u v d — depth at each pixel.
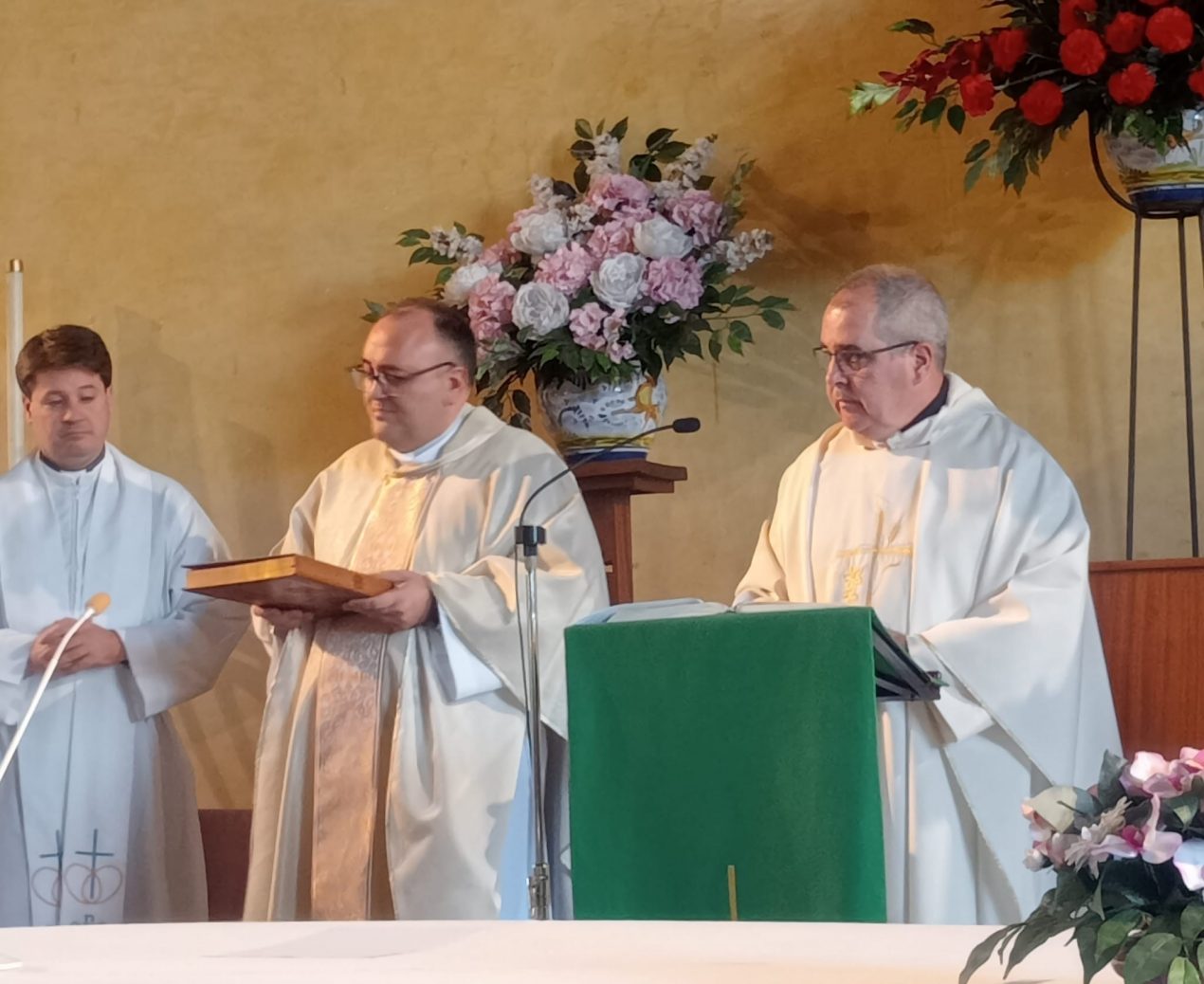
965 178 4.63
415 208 6.06
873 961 1.88
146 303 6.38
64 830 4.74
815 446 4.27
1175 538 4.84
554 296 4.88
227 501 6.20
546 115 5.88
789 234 5.43
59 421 4.96
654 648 2.89
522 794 4.07
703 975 1.79
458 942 2.12
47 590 4.89
